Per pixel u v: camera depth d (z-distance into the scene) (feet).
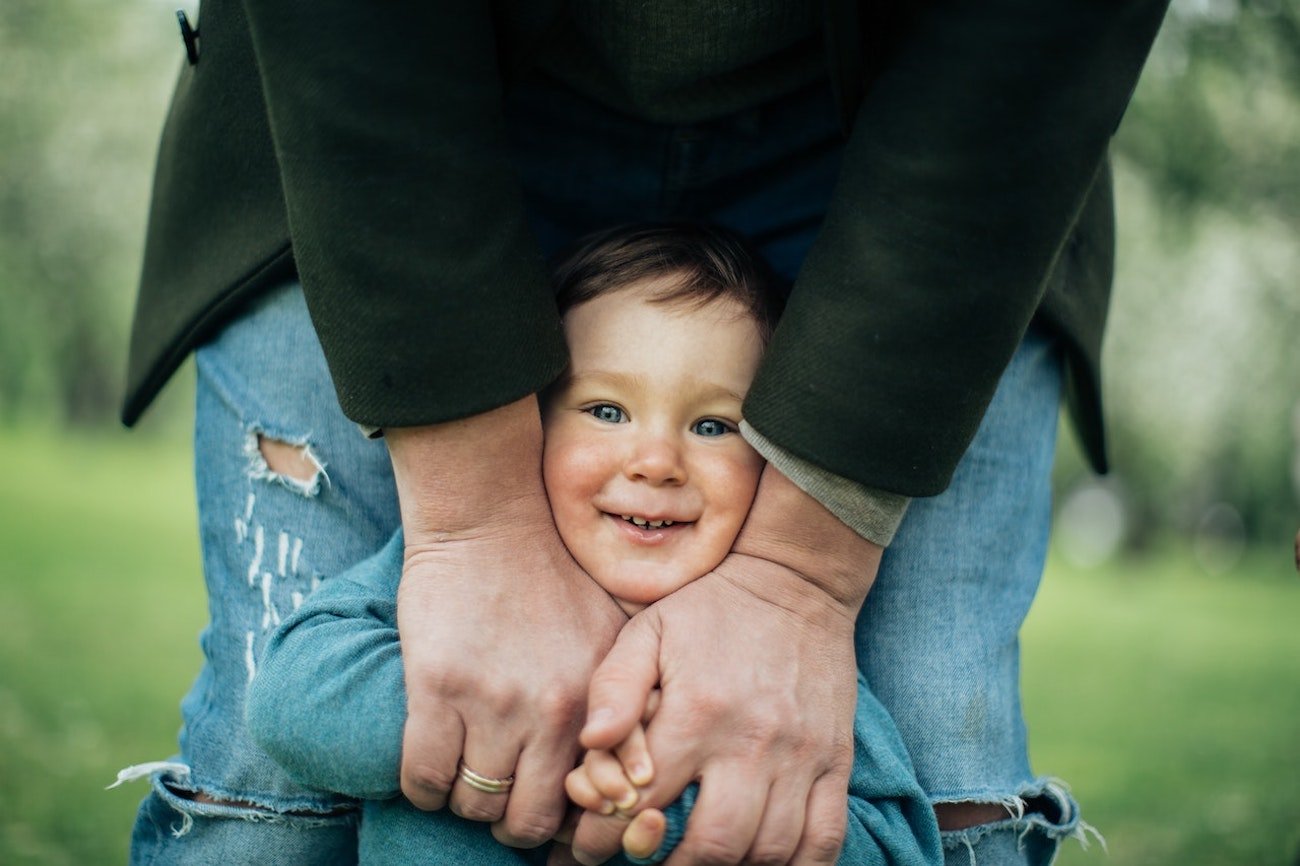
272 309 5.10
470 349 4.00
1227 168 15.43
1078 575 57.82
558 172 5.46
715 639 4.20
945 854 4.91
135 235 34.42
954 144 3.96
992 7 3.97
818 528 4.31
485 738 4.05
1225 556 73.51
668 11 4.52
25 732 12.02
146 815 5.11
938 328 4.02
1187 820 12.00
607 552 4.56
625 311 4.79
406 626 4.18
